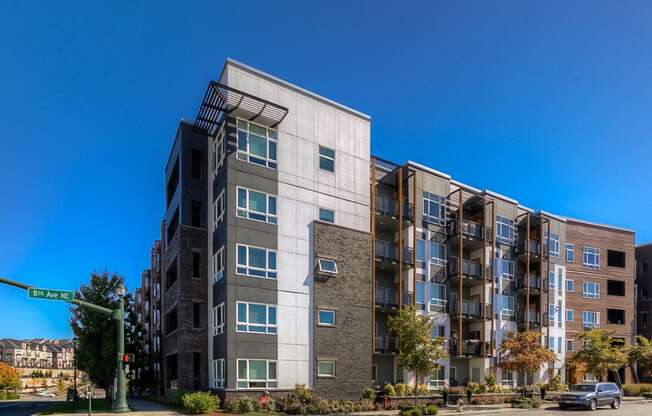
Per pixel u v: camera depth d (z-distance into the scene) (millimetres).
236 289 23344
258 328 23656
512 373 36469
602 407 28500
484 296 34844
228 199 23922
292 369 24234
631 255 47844
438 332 32500
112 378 27562
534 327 39000
